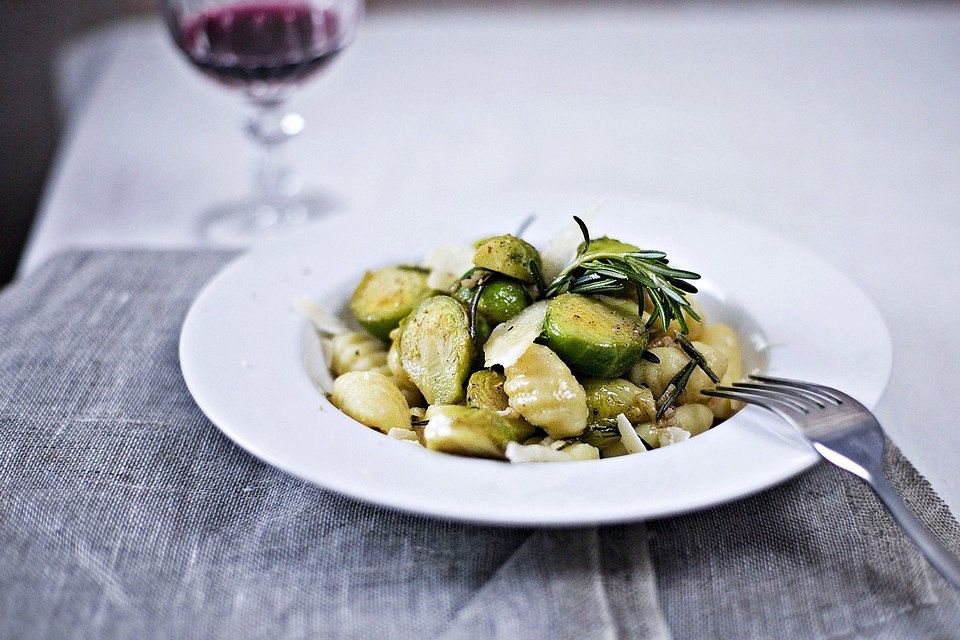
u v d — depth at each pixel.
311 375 0.40
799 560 0.32
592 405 0.36
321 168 0.63
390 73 0.77
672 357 0.38
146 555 0.32
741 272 0.44
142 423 0.38
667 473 0.32
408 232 0.48
